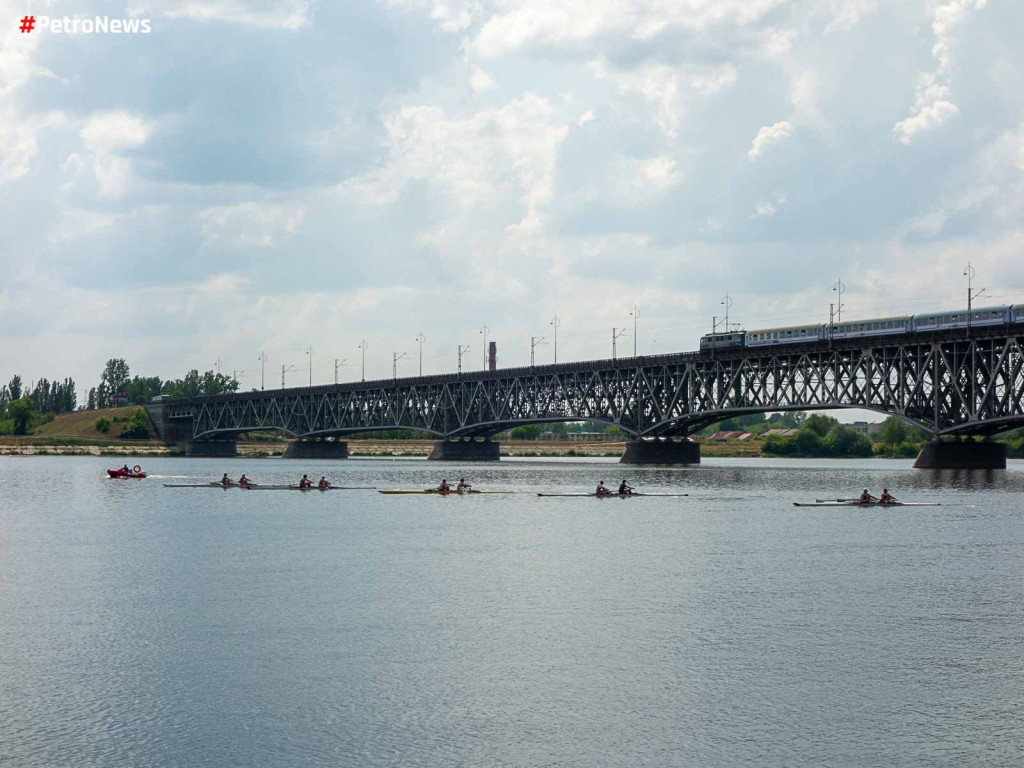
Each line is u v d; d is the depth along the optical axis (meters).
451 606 64.94
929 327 168.62
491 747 42.34
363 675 50.91
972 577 74.50
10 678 50.44
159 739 43.03
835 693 48.34
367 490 158.75
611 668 51.91
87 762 40.81
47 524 109.88
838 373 179.88
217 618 61.91
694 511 120.94
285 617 62.09
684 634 58.00
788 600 66.62
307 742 42.81
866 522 108.06
